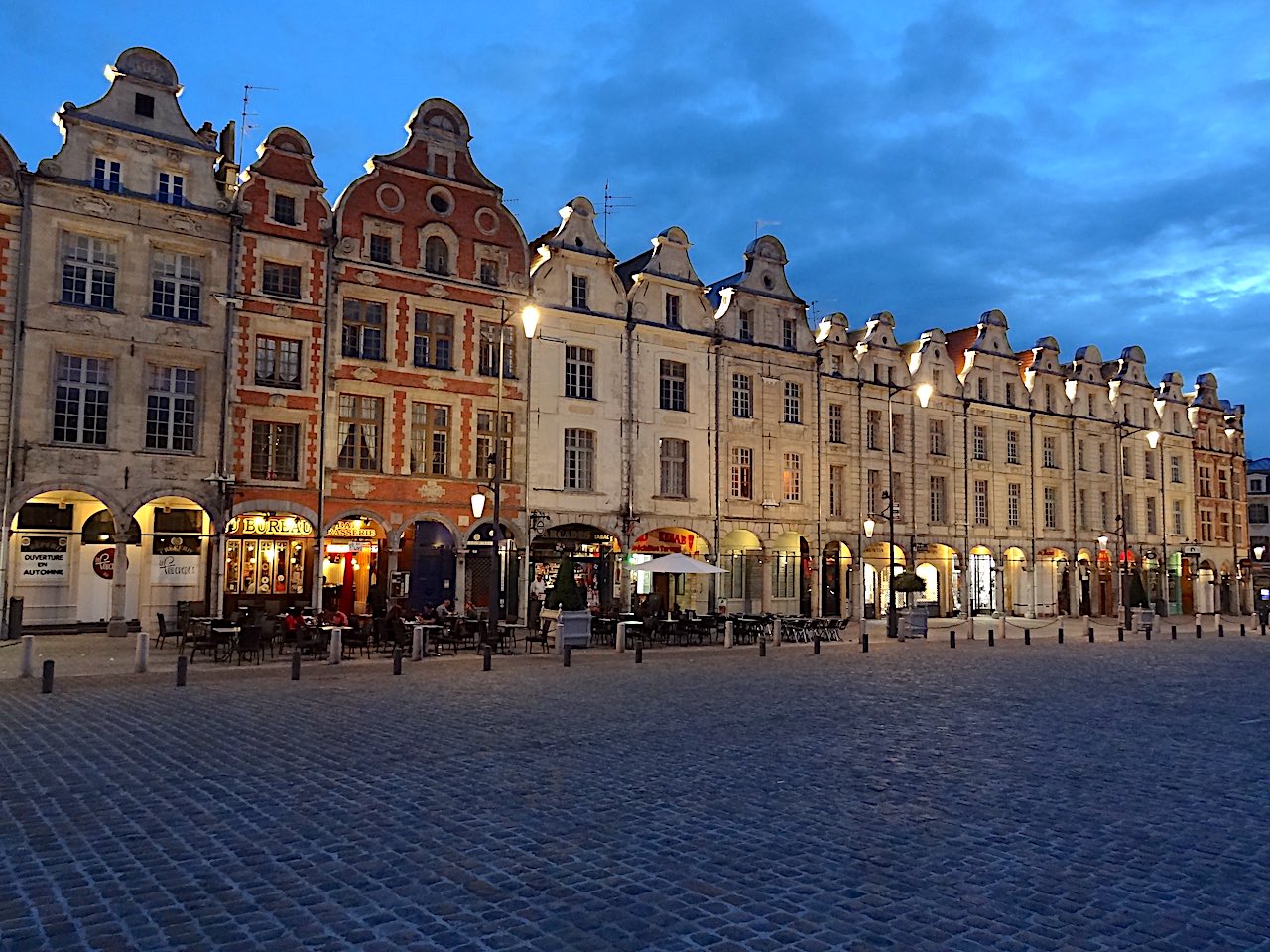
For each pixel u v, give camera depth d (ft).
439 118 110.83
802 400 137.59
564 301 117.29
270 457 98.58
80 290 90.79
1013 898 22.81
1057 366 175.42
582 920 20.94
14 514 86.02
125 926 20.31
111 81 93.45
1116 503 180.65
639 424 121.60
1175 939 20.53
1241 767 38.78
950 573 157.28
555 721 47.29
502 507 110.42
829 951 19.48
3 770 35.12
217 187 98.22
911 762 38.52
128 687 57.62
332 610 96.22
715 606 124.36
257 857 25.16
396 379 105.09
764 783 34.24
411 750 39.50
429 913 21.25
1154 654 94.38
